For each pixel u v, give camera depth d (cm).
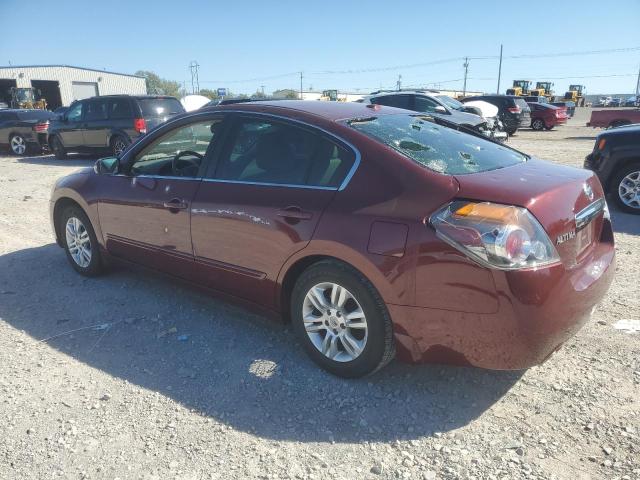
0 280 506
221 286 379
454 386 317
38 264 549
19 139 1692
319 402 305
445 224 268
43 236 660
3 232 680
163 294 462
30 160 1570
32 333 396
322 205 310
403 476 248
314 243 309
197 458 263
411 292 279
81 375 339
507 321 261
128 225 436
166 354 363
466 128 413
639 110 1942
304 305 330
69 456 265
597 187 339
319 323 329
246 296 364
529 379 321
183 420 292
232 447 271
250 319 412
